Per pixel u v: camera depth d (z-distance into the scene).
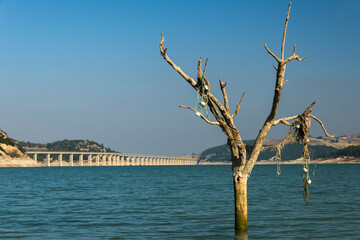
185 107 18.19
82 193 54.12
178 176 121.44
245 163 19.56
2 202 41.78
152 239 21.91
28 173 164.38
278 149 19.25
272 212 31.53
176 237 22.39
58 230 24.83
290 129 19.28
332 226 24.88
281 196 45.28
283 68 17.47
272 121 18.83
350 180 82.69
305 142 19.09
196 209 34.28
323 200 40.00
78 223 27.48
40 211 33.97
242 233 20.53
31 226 26.33
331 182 75.00
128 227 25.77
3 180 99.56
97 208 35.94
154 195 49.34
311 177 98.56
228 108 18.47
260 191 53.25
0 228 25.55
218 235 22.75
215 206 36.28
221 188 61.62
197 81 18.06
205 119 18.39
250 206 35.56
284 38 17.34
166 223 27.19
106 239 22.03
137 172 176.62
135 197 46.84
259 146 19.12
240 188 20.03
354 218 27.83
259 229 24.22
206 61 17.70
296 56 17.47
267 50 17.47
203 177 111.31
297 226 25.09
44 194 52.75
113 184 77.81
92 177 119.25
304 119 18.95
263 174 127.88
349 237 21.59
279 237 21.86
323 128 19.27
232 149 19.41
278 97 17.91
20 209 35.44
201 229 24.73
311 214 30.09
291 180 84.94
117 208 35.84
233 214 30.95
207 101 18.14
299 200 40.47
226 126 18.69
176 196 47.50
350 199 40.66
